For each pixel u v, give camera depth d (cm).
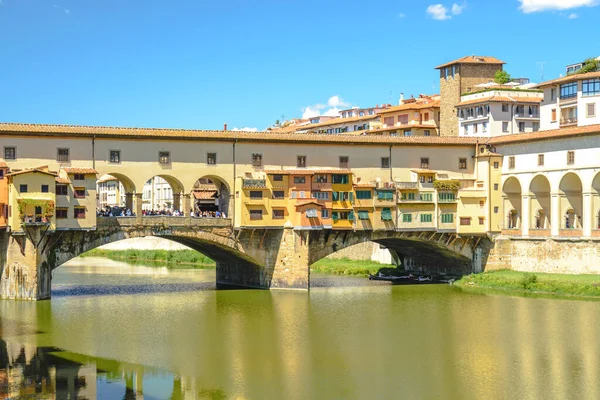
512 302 8688
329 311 8194
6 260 8481
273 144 9656
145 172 9019
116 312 8050
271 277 9619
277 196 9481
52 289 9762
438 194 10200
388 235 10069
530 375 5828
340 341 6844
